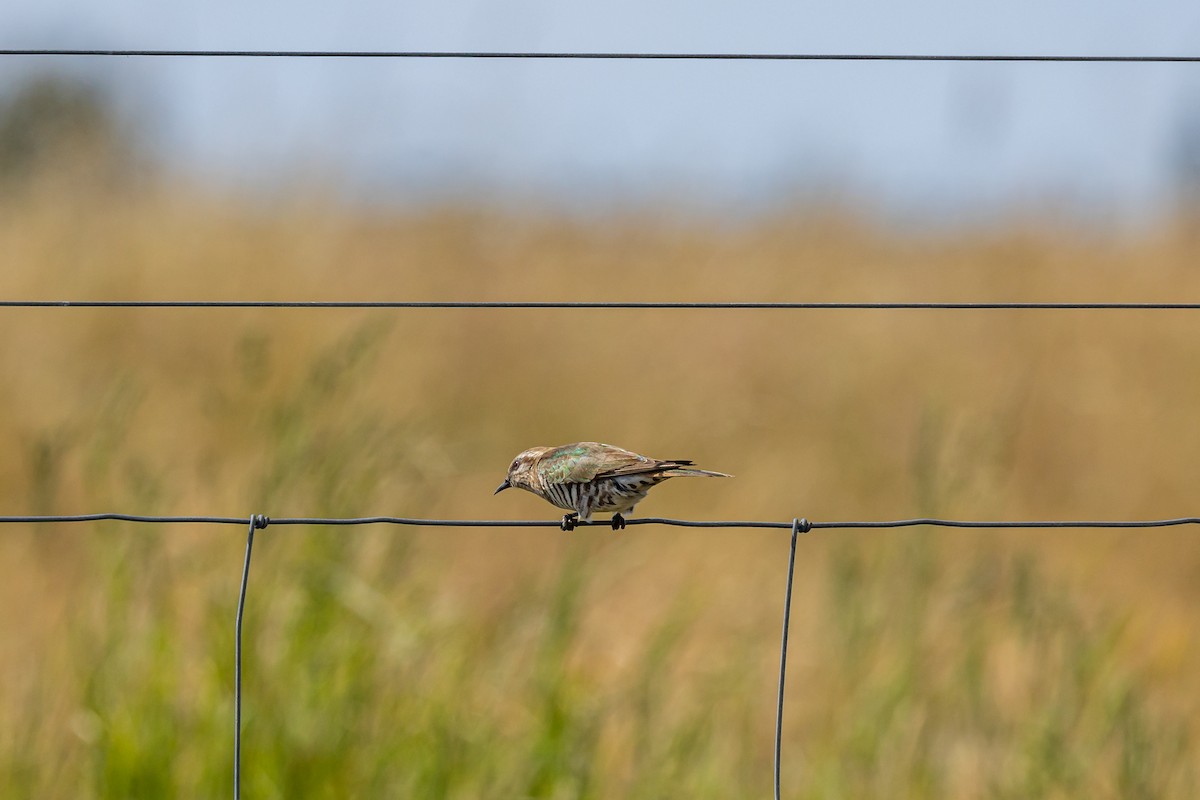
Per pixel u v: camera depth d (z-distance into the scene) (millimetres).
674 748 10805
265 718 10211
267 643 10617
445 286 19797
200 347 17828
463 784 10352
